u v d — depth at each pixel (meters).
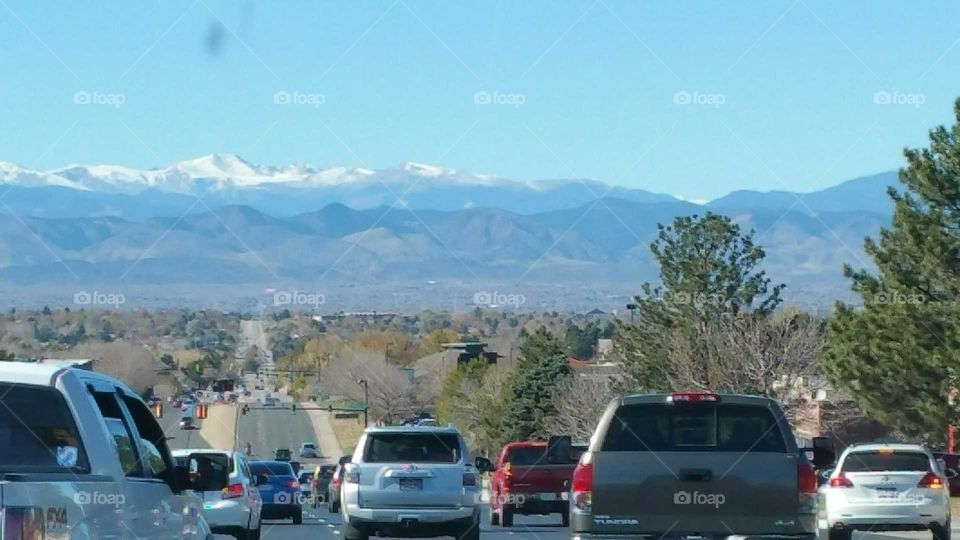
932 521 37.88
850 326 64.69
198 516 17.19
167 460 16.08
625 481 20.41
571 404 113.31
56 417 12.77
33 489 11.20
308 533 47.47
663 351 99.62
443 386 174.25
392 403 193.00
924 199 60.16
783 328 87.44
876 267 64.81
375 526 34.94
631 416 21.39
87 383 13.41
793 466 20.31
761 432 21.28
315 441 181.75
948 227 59.88
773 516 20.27
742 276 102.94
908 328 60.41
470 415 157.12
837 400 92.88
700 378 91.62
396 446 35.50
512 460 53.03
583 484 20.52
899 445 39.28
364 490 35.03
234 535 39.12
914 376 60.94
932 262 58.97
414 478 35.03
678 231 104.00
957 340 58.28
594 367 139.00
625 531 20.36
